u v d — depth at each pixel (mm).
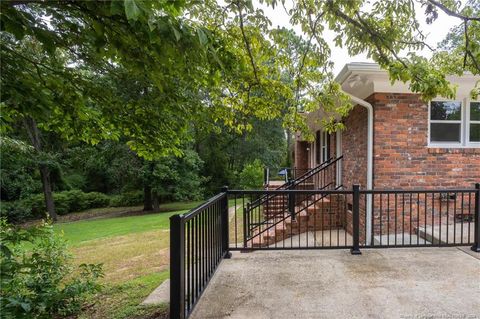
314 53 3455
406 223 5645
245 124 4324
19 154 11586
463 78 5121
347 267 3523
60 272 3742
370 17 3070
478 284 2984
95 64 3094
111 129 4242
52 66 3090
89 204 19938
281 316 2439
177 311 2236
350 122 6934
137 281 4637
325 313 2475
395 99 5598
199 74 2762
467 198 5715
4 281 2551
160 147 4406
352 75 5156
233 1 2637
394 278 3160
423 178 5648
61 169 17859
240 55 3152
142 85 3441
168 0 1726
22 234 2518
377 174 5586
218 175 22656
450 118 5719
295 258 3889
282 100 4199
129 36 2076
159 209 18266
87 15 2008
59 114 3602
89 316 3451
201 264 2914
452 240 4691
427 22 2977
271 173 22844
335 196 7375
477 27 3352
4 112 3145
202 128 4262
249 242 6469
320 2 2916
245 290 2945
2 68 2600
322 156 10477
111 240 8820
